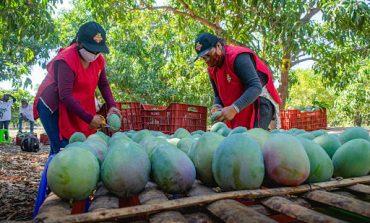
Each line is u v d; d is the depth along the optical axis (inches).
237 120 132.5
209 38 119.6
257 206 56.5
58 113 113.5
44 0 275.0
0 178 188.2
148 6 324.5
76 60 111.0
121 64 517.7
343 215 56.8
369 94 665.0
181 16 328.2
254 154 59.2
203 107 204.8
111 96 137.7
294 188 59.4
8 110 434.6
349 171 69.2
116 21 338.6
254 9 275.4
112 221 48.9
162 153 64.7
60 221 45.6
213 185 68.7
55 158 59.5
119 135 90.7
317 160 63.9
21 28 264.5
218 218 51.8
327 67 361.1
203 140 69.3
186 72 422.9
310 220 45.0
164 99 524.4
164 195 59.6
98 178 63.0
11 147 382.9
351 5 278.4
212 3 259.6
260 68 128.3
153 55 493.4
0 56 511.5
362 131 86.3
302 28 270.8
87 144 72.6
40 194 88.4
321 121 355.6
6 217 112.2
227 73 124.4
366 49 366.0
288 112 333.7
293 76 476.4
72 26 524.4
